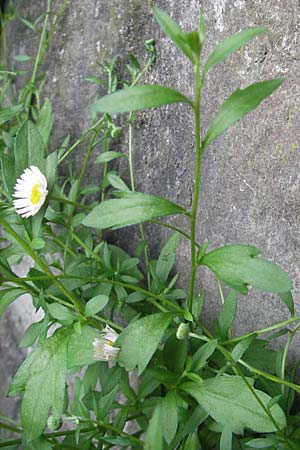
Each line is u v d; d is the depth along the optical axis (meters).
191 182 0.28
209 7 0.26
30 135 0.24
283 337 0.26
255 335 0.22
